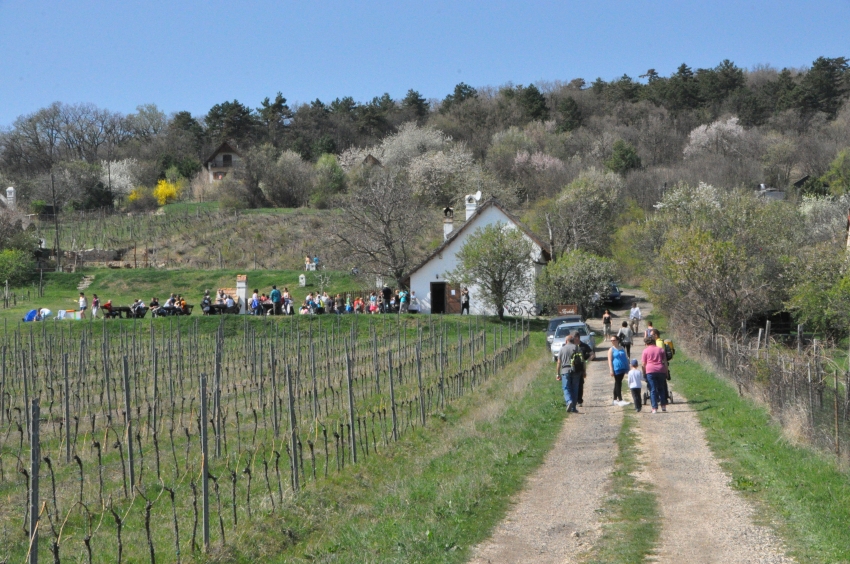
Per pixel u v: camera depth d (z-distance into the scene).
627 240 57.06
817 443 12.03
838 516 8.95
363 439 15.84
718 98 112.81
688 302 29.56
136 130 127.25
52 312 47.38
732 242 29.28
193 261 61.72
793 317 30.38
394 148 96.94
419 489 11.42
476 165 85.00
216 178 102.44
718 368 21.84
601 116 115.69
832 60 104.19
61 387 20.23
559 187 86.94
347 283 53.75
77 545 9.77
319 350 33.47
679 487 10.92
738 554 8.12
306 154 111.75
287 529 9.98
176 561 9.00
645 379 17.64
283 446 15.16
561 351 18.42
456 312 47.72
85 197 94.38
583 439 14.84
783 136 92.56
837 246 29.38
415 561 8.43
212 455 14.56
